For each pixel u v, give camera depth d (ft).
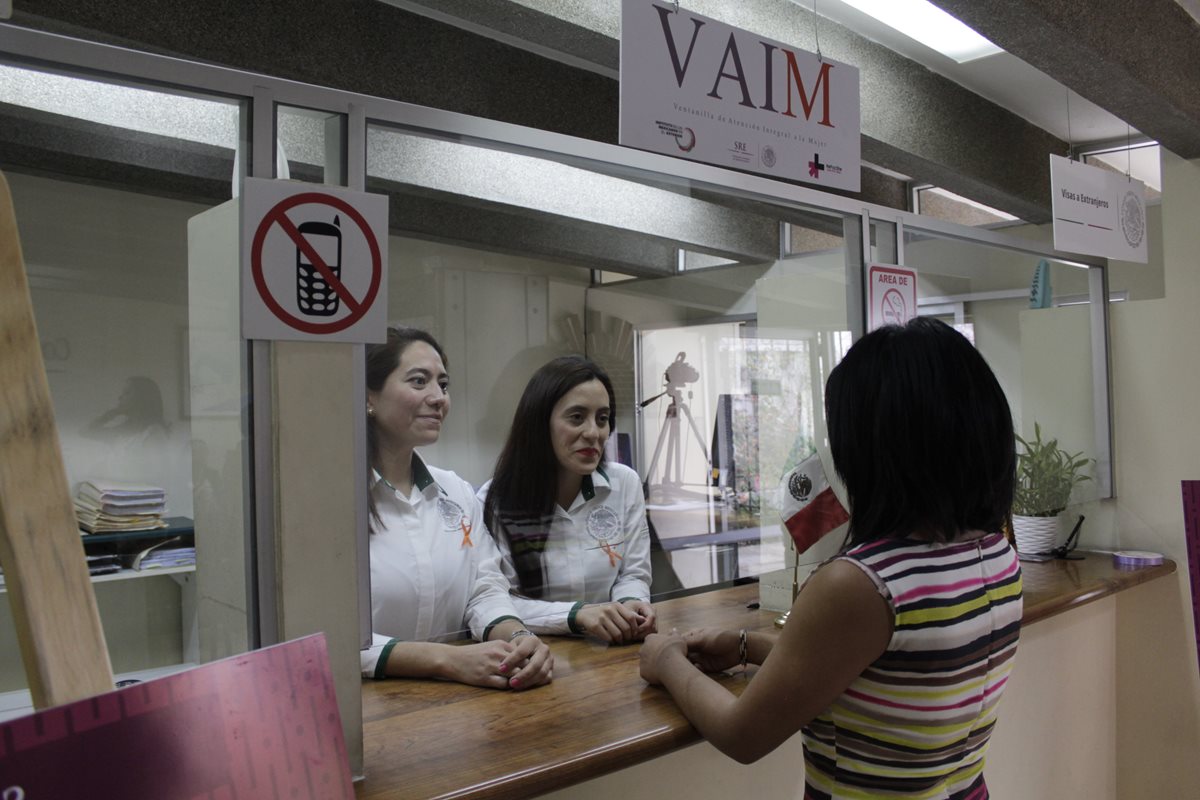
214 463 3.65
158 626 4.17
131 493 4.57
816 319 6.81
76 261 4.55
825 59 6.40
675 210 6.11
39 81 3.44
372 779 3.37
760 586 6.09
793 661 3.33
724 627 5.55
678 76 5.55
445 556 5.16
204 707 2.14
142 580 4.19
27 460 2.13
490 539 5.47
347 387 3.61
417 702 4.31
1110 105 8.34
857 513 3.57
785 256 6.65
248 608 3.44
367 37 9.00
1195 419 9.44
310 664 2.45
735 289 6.51
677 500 6.31
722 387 6.46
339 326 3.58
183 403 4.81
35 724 1.80
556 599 5.65
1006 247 8.62
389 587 4.92
